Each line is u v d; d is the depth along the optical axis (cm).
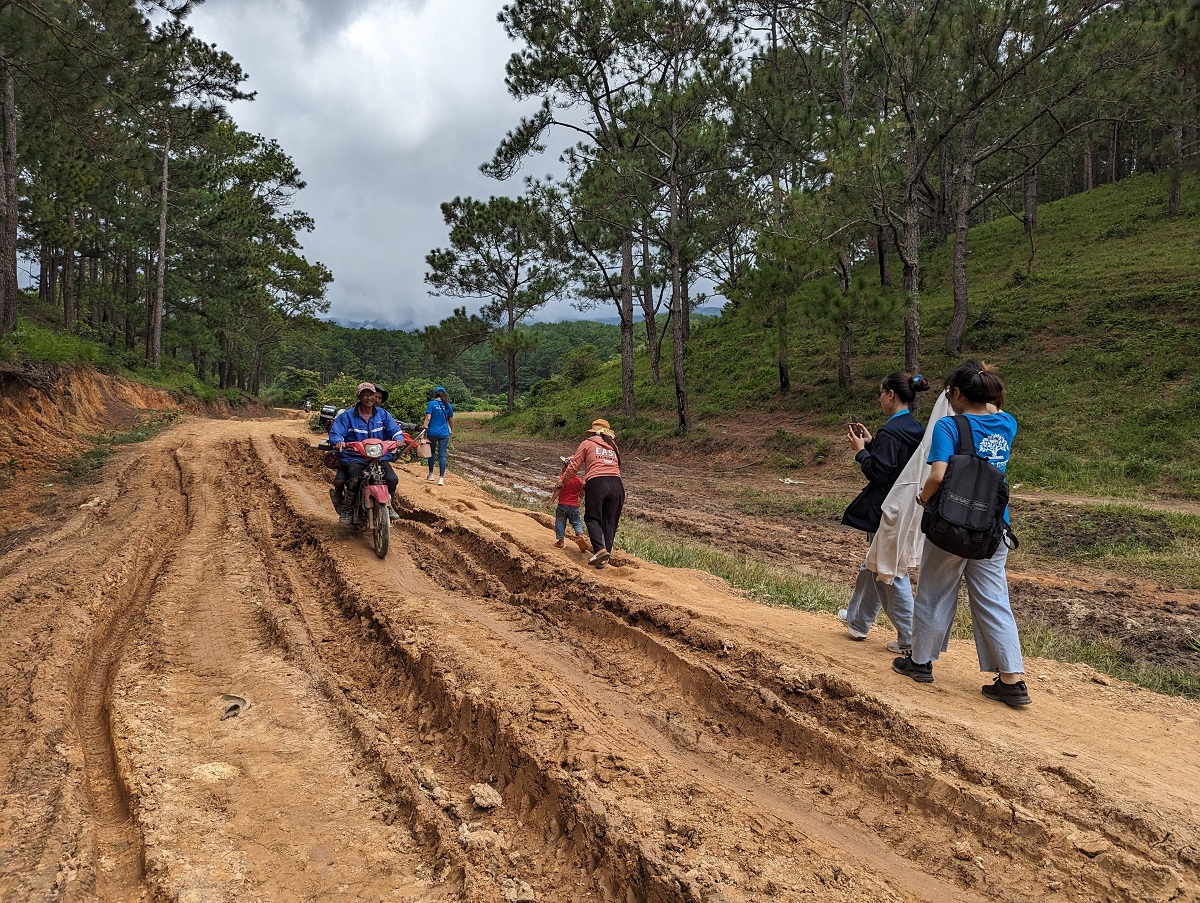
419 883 286
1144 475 1378
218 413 3816
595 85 2595
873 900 266
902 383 485
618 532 1042
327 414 967
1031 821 294
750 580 755
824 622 560
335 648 543
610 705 438
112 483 1198
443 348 4656
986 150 2145
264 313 5112
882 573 454
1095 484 1380
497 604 631
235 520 930
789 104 2372
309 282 5450
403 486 1170
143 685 456
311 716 430
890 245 3178
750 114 2531
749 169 2825
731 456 2162
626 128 2634
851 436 502
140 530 855
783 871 280
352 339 13875
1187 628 702
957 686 430
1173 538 1015
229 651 525
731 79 2352
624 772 350
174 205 3666
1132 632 695
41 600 591
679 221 2659
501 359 4750
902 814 323
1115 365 1889
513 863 301
